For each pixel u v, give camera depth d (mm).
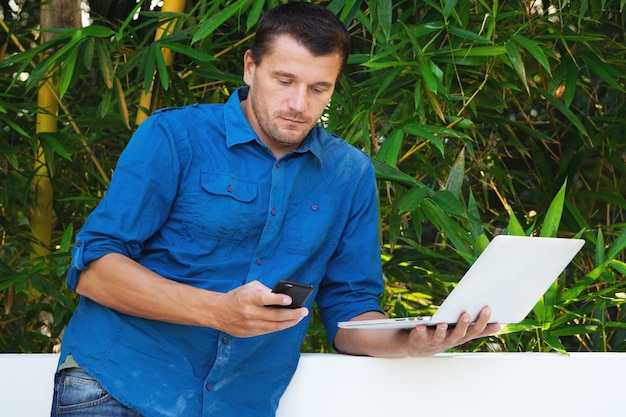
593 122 3100
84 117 3119
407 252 2988
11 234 3205
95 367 1635
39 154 3131
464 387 1938
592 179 3561
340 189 1860
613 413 1989
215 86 3322
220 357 1693
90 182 3346
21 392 1788
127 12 3318
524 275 1688
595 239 2912
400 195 2670
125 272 1612
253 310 1512
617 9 3225
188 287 1594
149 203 1685
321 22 1678
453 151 3135
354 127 2619
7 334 3119
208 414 1686
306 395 1870
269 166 1755
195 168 1721
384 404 1897
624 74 2891
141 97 2922
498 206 3816
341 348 1949
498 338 2865
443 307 1618
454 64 2520
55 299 2729
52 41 2676
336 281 1930
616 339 2941
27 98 3064
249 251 1741
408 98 2727
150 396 1638
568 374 1977
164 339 1676
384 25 2479
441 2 2588
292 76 1672
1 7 3641
